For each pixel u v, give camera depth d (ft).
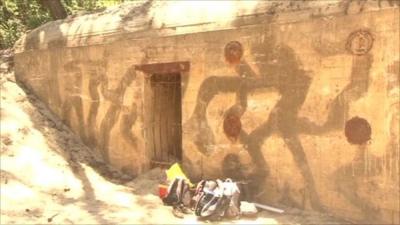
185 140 23.04
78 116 27.68
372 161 17.80
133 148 25.25
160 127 25.57
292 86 19.72
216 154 22.08
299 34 19.43
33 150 24.47
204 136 22.41
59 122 28.30
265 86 20.45
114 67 25.64
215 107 21.99
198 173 22.70
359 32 17.95
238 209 19.61
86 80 27.09
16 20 42.32
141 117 24.75
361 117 18.01
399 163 17.19
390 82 17.30
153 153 25.20
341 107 18.49
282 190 20.17
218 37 21.67
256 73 20.67
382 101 17.51
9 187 20.84
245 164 21.20
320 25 18.89
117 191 23.00
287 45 19.76
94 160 26.35
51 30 29.43
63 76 28.25
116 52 25.46
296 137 19.69
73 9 43.78
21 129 25.38
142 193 22.90
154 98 25.20
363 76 17.92
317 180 19.20
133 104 25.00
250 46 20.77
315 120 19.15
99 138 26.76
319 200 19.20
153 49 23.82
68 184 22.90
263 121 20.59
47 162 24.09
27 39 30.42
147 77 24.61
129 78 25.04
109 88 25.99
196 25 22.35
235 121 21.39
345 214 18.53
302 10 19.42
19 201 19.95
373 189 17.81
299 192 19.72
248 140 21.06
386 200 17.52
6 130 24.82
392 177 17.37
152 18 24.25
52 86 28.84
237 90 21.26
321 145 19.04
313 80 19.15
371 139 17.76
